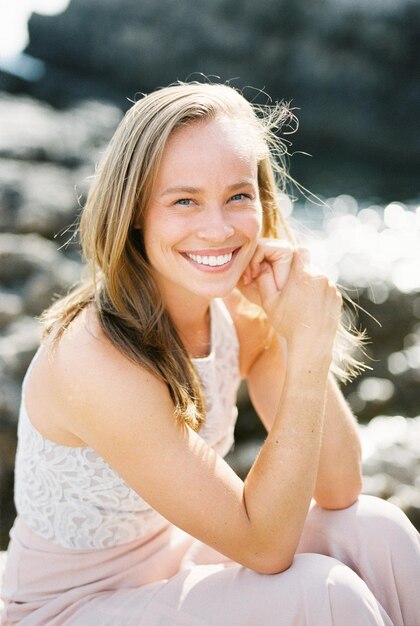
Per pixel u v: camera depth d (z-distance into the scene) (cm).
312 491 196
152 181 197
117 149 199
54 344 201
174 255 203
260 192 231
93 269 207
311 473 196
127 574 214
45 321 215
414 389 524
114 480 207
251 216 205
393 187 1217
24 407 213
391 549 201
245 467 429
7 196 650
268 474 194
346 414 226
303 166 1346
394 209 1019
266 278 224
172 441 192
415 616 202
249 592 189
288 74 1619
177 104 195
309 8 1595
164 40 1658
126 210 198
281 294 220
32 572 215
